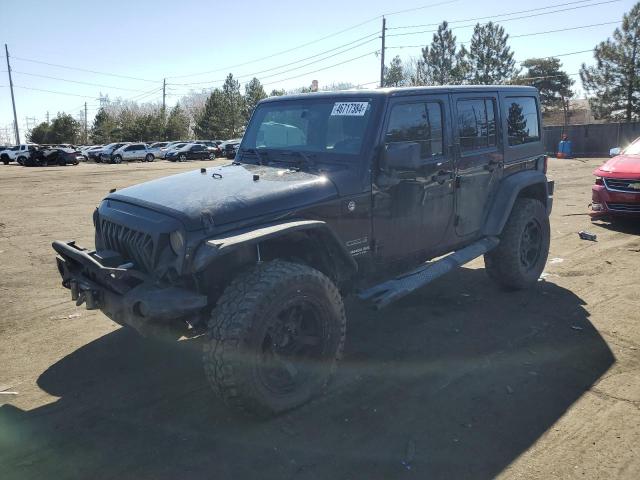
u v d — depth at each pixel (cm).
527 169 605
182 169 3281
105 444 319
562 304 540
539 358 421
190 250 326
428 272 448
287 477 287
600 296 560
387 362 420
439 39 5103
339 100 438
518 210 564
